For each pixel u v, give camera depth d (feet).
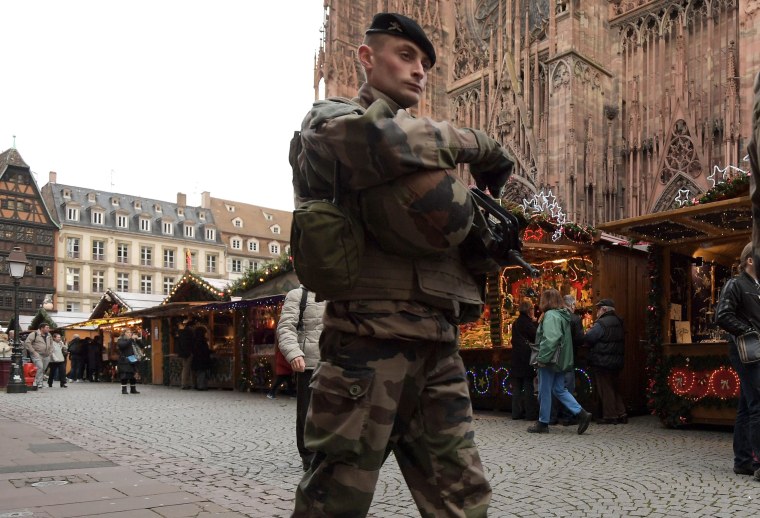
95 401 49.03
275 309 58.80
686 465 21.98
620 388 37.83
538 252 40.22
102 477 18.89
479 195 7.91
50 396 55.26
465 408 7.70
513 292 43.60
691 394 32.12
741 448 20.35
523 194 100.89
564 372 30.66
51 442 26.35
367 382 6.97
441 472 7.47
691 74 89.30
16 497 16.14
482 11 122.93
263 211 308.40
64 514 14.42
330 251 6.75
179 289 72.13
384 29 7.70
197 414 38.45
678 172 87.71
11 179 232.32
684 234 33.58
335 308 7.20
